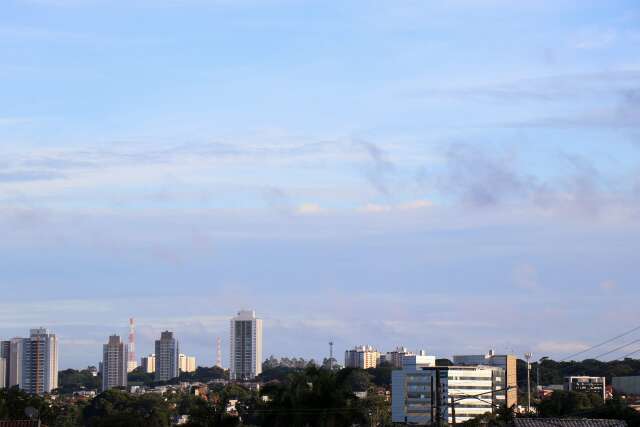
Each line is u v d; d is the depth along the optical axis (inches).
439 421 3400.6
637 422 5418.3
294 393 3912.4
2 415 6067.9
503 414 6269.7
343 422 3878.0
